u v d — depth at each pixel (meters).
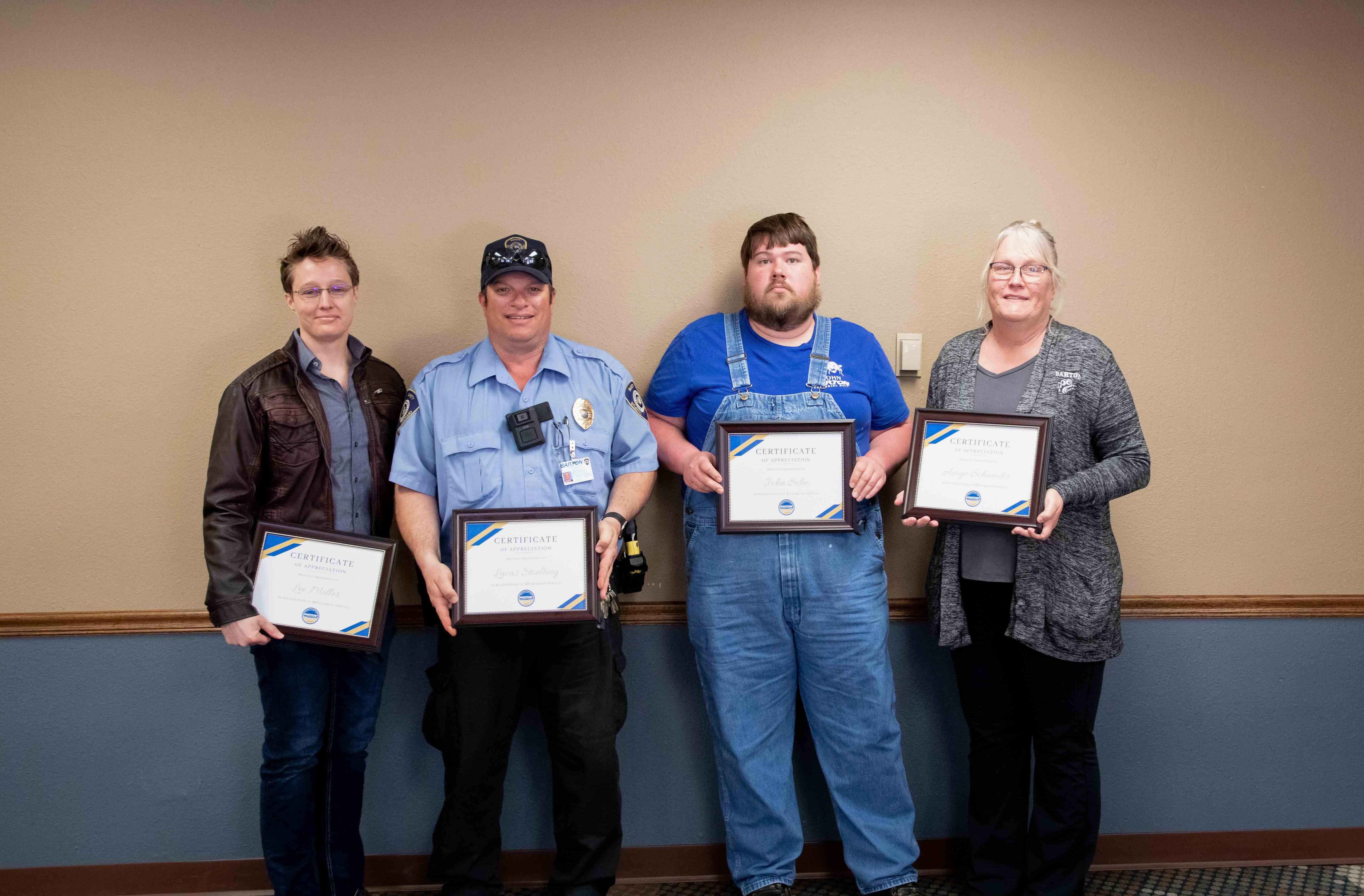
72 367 2.23
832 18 2.29
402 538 2.24
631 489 2.05
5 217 2.21
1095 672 2.04
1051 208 2.33
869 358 2.12
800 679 2.16
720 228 2.31
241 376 1.91
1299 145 2.33
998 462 1.95
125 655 2.25
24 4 2.18
